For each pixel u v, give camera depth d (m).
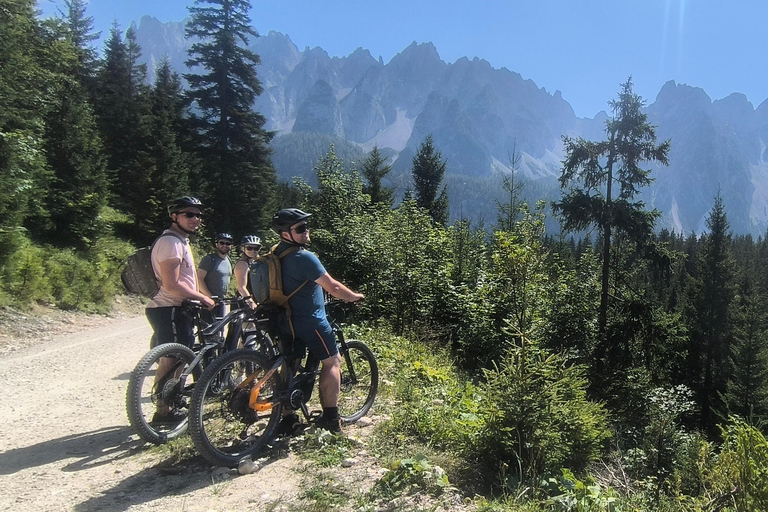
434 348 8.91
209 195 31.41
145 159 25.48
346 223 11.20
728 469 3.86
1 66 13.19
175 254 4.04
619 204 16.28
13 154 11.87
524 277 8.38
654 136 16.55
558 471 3.51
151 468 3.29
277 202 37.69
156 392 3.81
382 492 2.93
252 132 34.50
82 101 20.11
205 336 4.20
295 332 3.61
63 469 3.32
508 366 3.81
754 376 26.20
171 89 49.78
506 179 17.56
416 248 10.40
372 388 4.54
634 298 15.99
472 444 3.54
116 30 45.22
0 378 6.23
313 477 3.12
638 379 13.84
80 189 17.77
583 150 16.91
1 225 11.30
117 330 11.12
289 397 3.62
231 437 3.56
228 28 33.66
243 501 2.81
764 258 79.94
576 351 13.41
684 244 91.31
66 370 6.86
